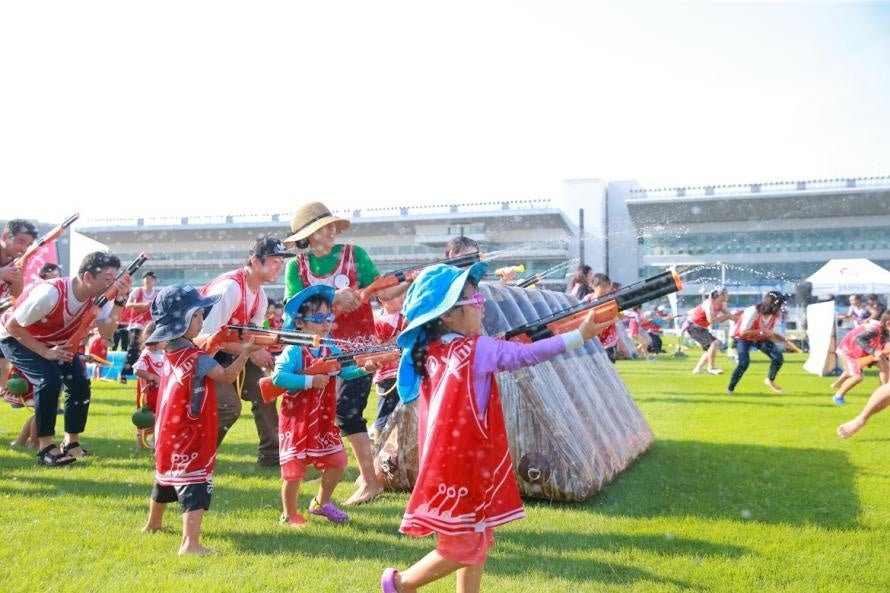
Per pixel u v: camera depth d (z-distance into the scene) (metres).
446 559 3.06
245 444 7.86
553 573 3.77
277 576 3.70
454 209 40.88
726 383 14.16
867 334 10.29
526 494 5.22
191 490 4.14
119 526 4.61
